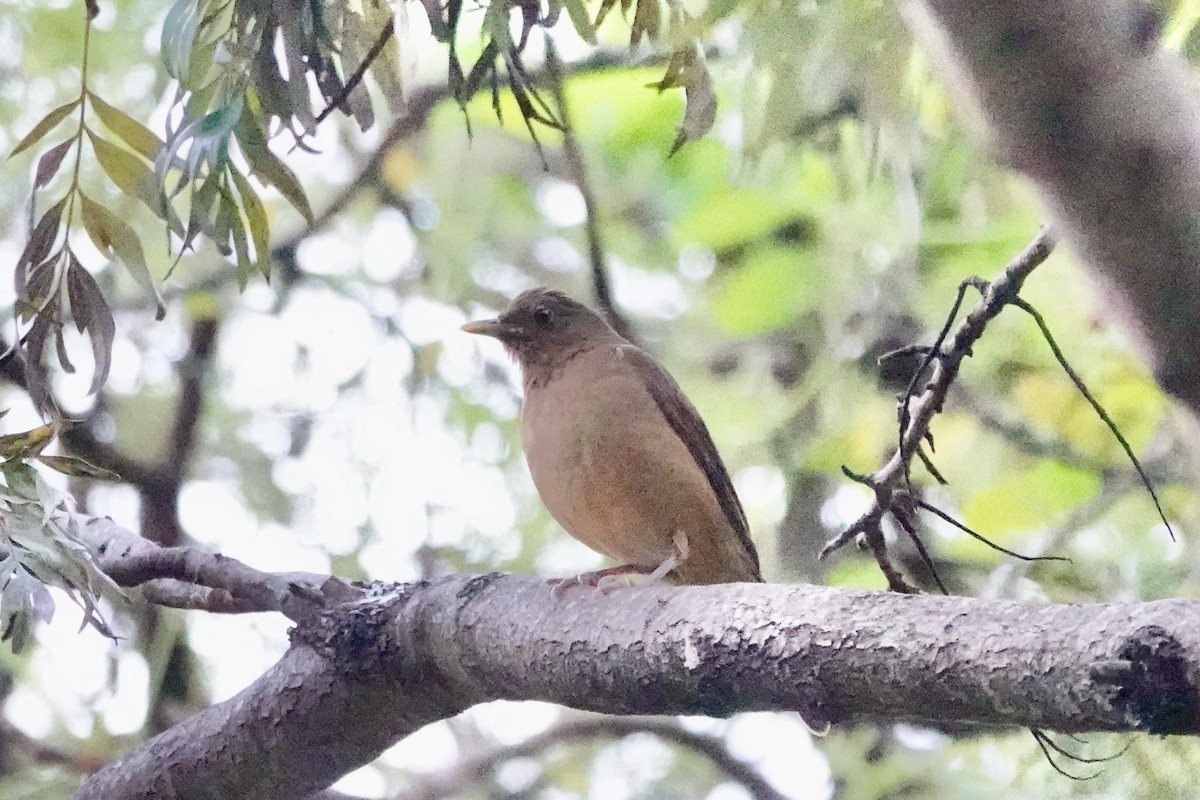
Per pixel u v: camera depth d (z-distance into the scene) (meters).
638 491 9.62
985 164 11.74
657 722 15.01
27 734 12.16
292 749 7.46
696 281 16.78
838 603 5.23
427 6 6.67
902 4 7.57
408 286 16.58
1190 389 6.98
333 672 7.35
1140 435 13.34
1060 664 4.36
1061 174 6.88
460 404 16.12
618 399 9.70
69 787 12.08
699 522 9.72
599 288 12.91
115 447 13.46
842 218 14.41
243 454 15.30
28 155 13.12
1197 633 4.07
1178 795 11.23
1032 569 12.59
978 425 13.97
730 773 14.67
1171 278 6.80
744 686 5.45
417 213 16.84
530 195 17.03
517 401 16.20
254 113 6.80
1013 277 7.07
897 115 10.44
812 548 14.06
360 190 15.84
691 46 7.48
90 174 13.09
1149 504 12.95
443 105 16.48
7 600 6.29
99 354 6.86
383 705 7.35
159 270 14.41
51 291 6.84
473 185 16.91
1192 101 6.79
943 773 13.26
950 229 13.62
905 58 10.07
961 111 7.30
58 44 13.40
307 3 6.66
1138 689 4.12
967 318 7.22
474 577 7.29
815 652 5.15
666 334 16.19
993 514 13.64
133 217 13.26
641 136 16.06
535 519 15.91
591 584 6.96
